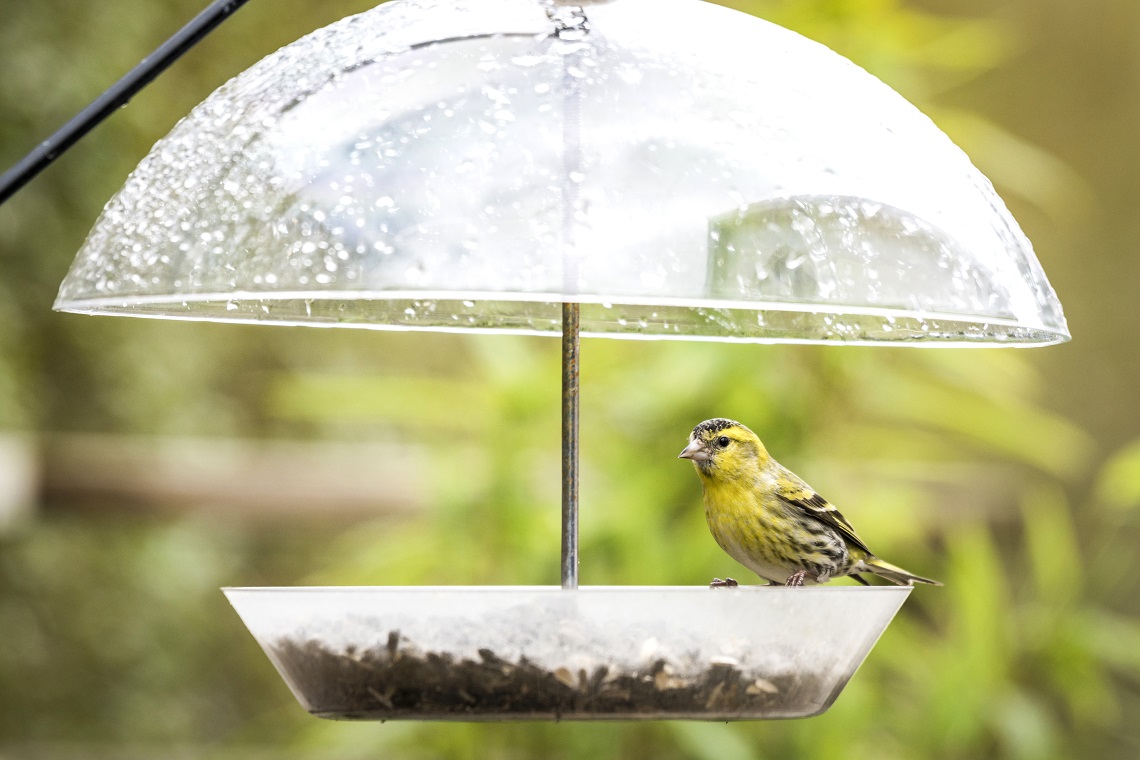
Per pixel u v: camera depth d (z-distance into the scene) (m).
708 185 3.50
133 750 14.30
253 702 16.05
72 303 3.73
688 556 9.12
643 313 5.18
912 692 10.48
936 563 10.85
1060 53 19.28
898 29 9.74
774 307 3.37
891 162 3.85
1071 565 10.92
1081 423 17.48
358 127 3.67
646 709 3.92
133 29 14.12
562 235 3.35
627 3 4.12
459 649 3.86
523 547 9.55
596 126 3.59
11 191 3.84
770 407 9.32
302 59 4.08
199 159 3.84
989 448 14.55
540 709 3.90
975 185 4.13
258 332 17.50
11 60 13.09
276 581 16.48
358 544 13.42
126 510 12.02
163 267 3.62
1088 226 18.52
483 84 3.71
